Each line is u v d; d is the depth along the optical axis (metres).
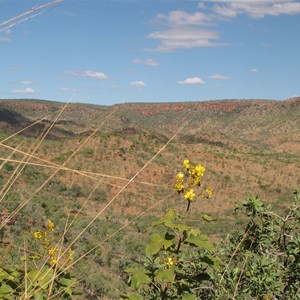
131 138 105.56
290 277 4.02
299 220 4.27
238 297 3.65
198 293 3.67
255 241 4.25
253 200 4.34
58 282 2.33
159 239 2.42
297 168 128.75
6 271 2.31
